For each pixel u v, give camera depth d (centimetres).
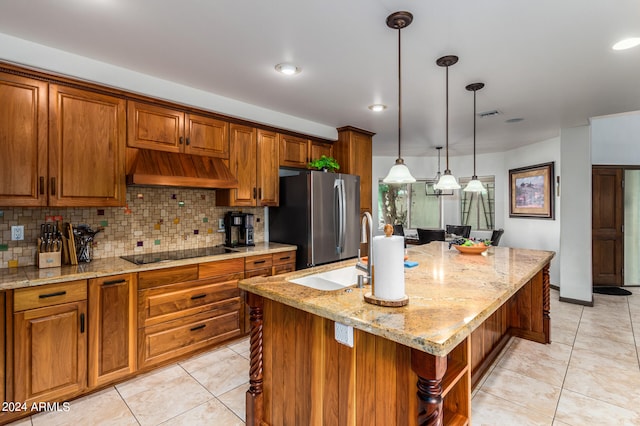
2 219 231
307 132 389
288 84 278
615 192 513
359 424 149
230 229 353
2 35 197
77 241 254
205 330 283
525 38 202
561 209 437
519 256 288
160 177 258
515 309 330
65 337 211
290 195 369
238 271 307
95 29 193
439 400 118
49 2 166
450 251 323
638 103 328
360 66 243
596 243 516
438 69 247
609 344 312
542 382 246
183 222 327
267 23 186
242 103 324
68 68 221
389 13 176
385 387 140
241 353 290
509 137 491
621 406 216
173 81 271
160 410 210
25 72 212
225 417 204
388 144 542
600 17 179
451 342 113
